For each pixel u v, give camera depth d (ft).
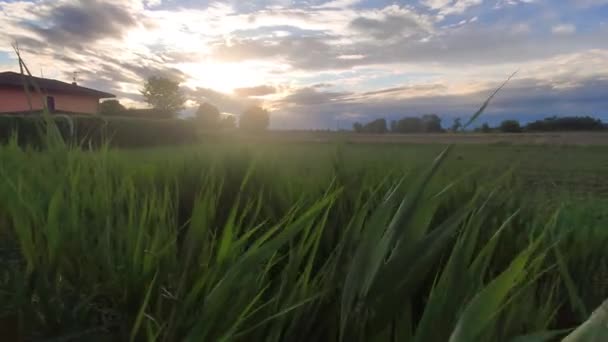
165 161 13.17
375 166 9.48
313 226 5.74
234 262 4.14
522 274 2.90
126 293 4.20
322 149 11.77
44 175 8.16
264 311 3.58
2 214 6.61
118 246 5.01
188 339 3.04
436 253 3.18
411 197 3.30
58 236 5.01
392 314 3.19
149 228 5.82
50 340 3.61
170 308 4.01
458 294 2.95
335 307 3.68
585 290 5.05
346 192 7.16
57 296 4.16
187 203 8.48
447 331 2.82
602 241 5.96
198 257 4.71
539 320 3.52
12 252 5.77
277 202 7.43
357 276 3.34
